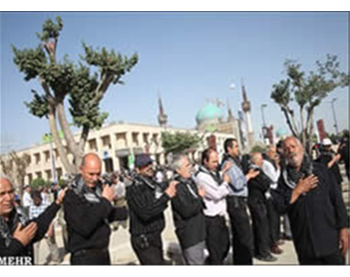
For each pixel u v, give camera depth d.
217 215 4.88
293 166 3.59
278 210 3.67
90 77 12.93
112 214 3.99
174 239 8.62
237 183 5.28
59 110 12.45
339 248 3.42
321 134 28.38
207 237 4.84
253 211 6.30
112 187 3.89
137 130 50.53
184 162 4.56
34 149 58.03
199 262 4.41
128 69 12.91
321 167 3.57
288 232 7.66
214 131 67.94
